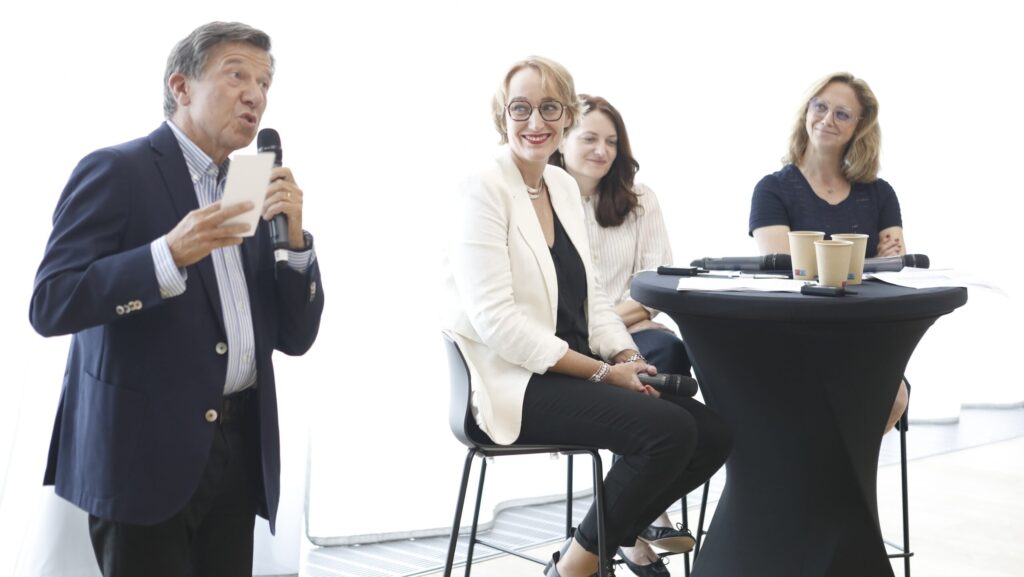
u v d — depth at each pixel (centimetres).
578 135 297
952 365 528
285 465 314
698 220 441
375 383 350
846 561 222
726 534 236
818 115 301
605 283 307
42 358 273
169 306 166
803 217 303
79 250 160
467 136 354
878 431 225
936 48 542
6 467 267
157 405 165
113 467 162
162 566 169
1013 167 561
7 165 268
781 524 226
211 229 155
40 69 271
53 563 275
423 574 307
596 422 215
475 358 227
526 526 356
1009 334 569
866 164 304
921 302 204
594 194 309
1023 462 446
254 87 174
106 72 282
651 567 276
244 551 185
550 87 230
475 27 356
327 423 346
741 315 206
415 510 348
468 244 222
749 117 449
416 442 358
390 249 346
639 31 420
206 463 170
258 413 180
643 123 425
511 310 220
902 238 306
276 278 184
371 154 339
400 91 342
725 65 442
